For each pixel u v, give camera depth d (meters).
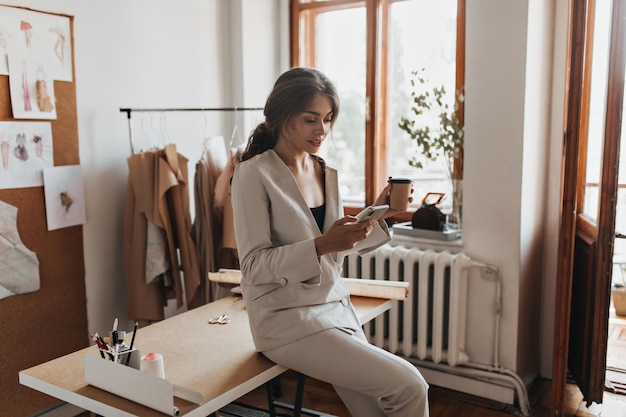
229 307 2.14
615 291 4.04
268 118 1.61
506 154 2.65
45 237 2.60
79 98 2.70
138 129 3.00
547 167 2.98
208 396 1.40
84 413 2.82
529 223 2.79
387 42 3.28
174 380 1.50
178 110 2.96
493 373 2.81
